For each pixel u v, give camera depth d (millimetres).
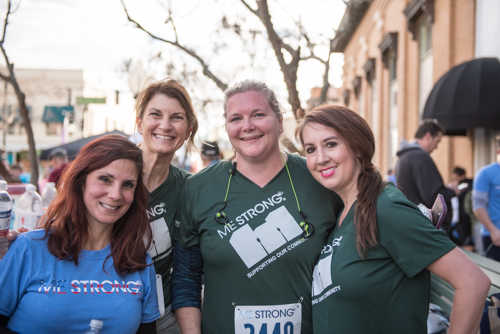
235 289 2033
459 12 8016
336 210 2143
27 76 31000
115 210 1773
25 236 1724
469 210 5855
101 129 34406
